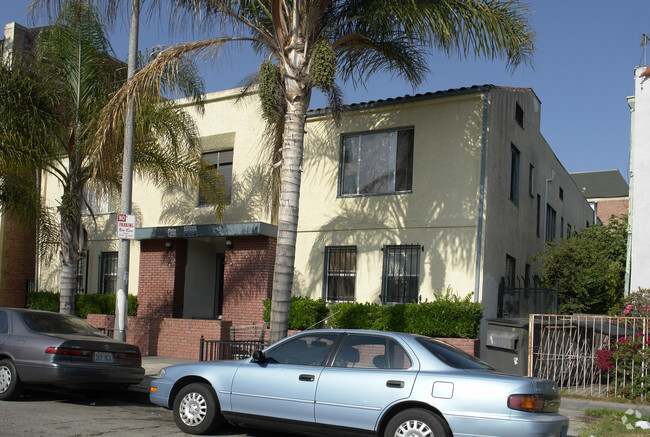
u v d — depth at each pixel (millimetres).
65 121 13672
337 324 13578
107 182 14938
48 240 16922
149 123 13570
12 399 9555
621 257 19547
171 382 7883
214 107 17375
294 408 7004
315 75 10680
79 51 13305
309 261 15336
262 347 12125
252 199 16250
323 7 11445
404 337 6977
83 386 9461
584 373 11547
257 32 12109
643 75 14375
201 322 15180
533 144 18453
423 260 13852
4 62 13609
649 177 14023
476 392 6180
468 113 13875
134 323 16328
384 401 6520
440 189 13906
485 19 11484
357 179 15156
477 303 12594
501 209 14641
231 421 7535
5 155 12352
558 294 18203
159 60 11156
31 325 9867
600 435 7895
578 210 28500
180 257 16797
